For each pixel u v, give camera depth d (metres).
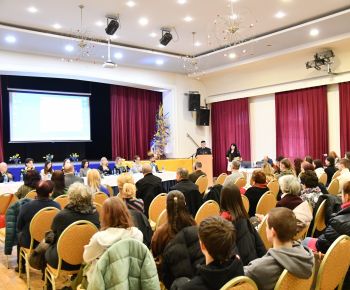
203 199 5.00
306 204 3.20
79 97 11.84
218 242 1.66
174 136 12.48
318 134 10.17
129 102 12.57
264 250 2.68
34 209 3.62
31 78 11.01
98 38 8.95
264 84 11.34
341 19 7.62
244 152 12.21
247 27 8.31
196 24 8.13
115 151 12.25
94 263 2.30
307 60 10.10
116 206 2.34
